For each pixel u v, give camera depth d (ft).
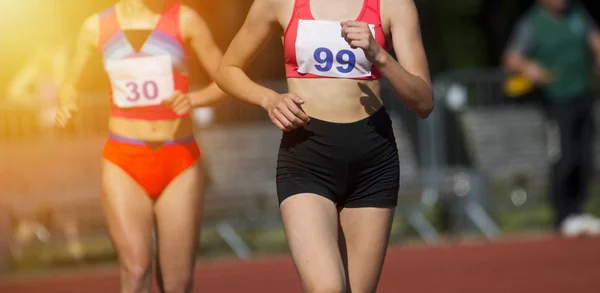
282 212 52.31
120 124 64.54
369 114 53.21
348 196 53.62
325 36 52.70
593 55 130.62
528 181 159.02
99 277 115.34
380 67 49.42
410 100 50.96
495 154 163.22
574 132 128.26
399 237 142.51
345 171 52.80
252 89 53.42
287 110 50.75
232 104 155.63
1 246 127.95
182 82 65.31
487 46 237.86
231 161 152.76
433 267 111.96
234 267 118.83
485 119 163.53
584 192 131.34
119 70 64.59
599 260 111.55
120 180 63.52
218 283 105.70
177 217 63.98
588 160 129.18
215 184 150.92
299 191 52.21
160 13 65.10
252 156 154.20
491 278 102.78
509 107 165.48
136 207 63.26
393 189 53.62
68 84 65.67
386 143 53.42
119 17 65.10
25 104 133.59
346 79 52.95
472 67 235.81
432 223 144.97
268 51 194.80
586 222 130.21
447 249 127.24
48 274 122.62
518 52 130.21
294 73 53.36
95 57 67.15
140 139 64.03
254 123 156.76
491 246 127.85
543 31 128.26
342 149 52.54
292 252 50.70
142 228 63.05
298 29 52.90
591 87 129.59
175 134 64.69
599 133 166.40
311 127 52.75
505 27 237.25
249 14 54.39
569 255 115.96
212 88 64.08
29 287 108.68
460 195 145.59
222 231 135.64
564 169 128.36
